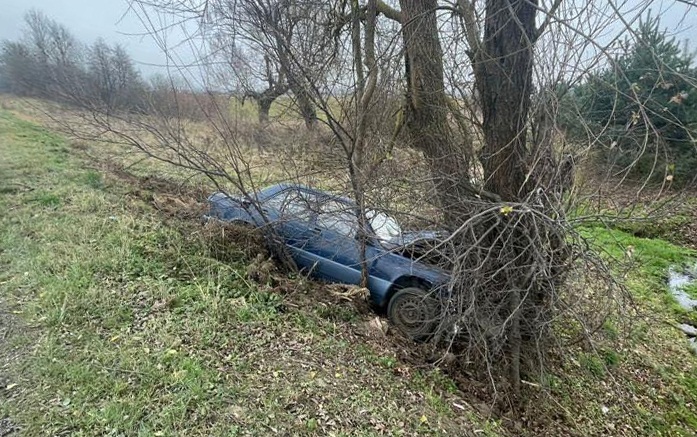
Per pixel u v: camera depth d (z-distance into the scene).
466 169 4.35
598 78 3.28
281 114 5.11
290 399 3.18
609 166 3.76
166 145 5.23
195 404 2.91
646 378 5.42
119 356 3.23
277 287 4.95
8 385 2.84
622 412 4.73
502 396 4.17
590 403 4.66
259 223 5.65
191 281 4.57
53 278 4.10
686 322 7.20
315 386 3.42
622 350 5.66
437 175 4.29
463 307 4.09
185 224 6.14
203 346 3.56
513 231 3.77
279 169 5.68
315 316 4.57
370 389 3.61
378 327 4.69
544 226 3.66
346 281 5.40
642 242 10.44
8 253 4.57
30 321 3.51
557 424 4.19
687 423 4.88
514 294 3.98
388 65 4.75
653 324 6.62
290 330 4.15
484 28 4.14
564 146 3.55
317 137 5.21
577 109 3.57
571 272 3.76
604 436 4.30
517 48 3.96
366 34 4.91
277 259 5.72
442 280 4.43
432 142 4.63
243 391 3.15
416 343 4.80
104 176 8.24
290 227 5.42
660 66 2.91
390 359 4.19
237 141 5.43
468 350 4.42
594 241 4.03
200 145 5.62
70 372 2.99
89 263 4.43
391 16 5.20
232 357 3.53
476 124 4.44
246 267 5.12
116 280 4.29
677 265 9.44
